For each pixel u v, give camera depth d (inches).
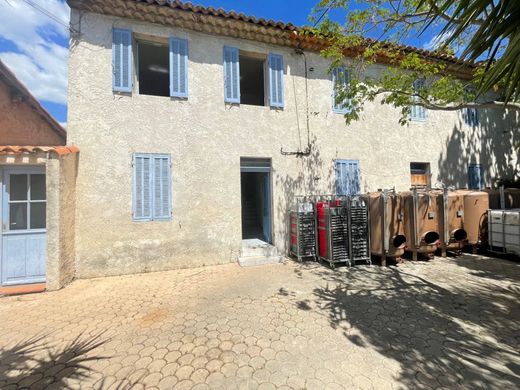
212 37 246.8
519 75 73.8
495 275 204.1
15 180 184.7
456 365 100.7
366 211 235.8
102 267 207.8
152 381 93.6
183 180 232.4
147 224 220.5
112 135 214.8
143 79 344.8
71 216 197.3
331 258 226.4
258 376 95.7
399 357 105.8
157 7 211.9
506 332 123.6
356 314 142.9
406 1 174.1
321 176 283.7
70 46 208.5
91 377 95.8
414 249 239.5
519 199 304.5
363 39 219.3
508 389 88.4
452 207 252.5
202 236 235.8
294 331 125.9
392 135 317.1
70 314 144.8
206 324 132.9
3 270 181.0
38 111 301.3
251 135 257.1
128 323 134.5
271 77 267.0
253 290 178.4
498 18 72.0
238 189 249.6
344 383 91.8
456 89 187.6
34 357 107.3
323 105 287.4
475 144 358.3
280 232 266.2
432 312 144.4
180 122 233.6
